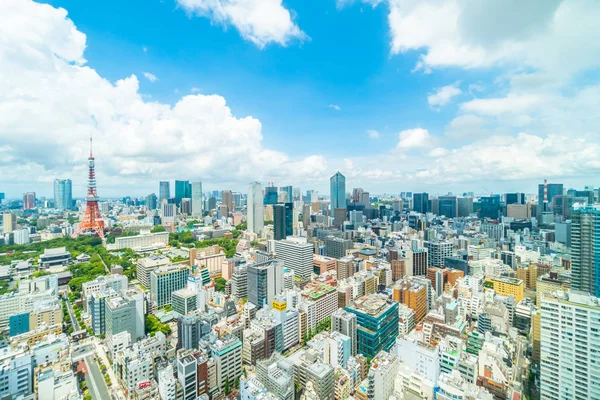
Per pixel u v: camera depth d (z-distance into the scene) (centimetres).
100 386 16838
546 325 13012
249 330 19750
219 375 15838
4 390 14475
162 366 16025
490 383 14738
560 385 12562
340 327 19450
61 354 17050
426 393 13325
